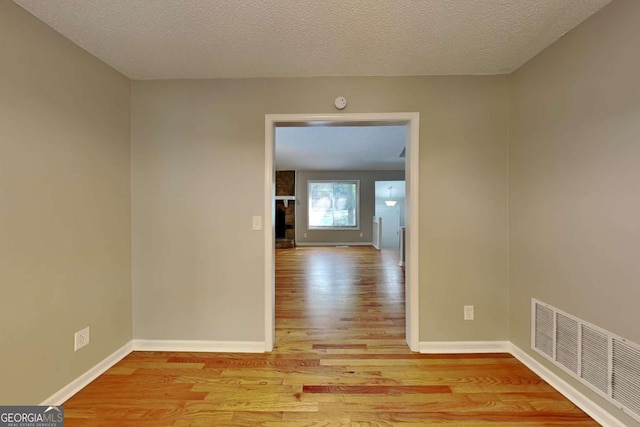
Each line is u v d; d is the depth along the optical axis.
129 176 2.40
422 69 2.26
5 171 1.47
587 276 1.67
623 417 1.49
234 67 2.22
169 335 2.45
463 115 2.36
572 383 1.79
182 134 2.41
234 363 2.24
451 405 1.76
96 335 2.06
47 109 1.69
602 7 1.54
